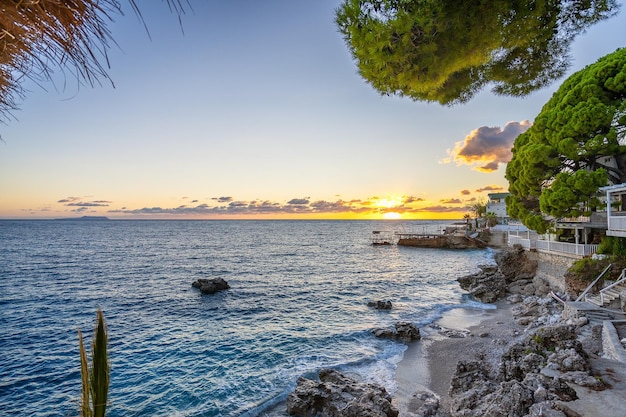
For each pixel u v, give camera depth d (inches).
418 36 252.1
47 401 556.7
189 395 552.4
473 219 3720.5
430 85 281.0
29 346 790.5
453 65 269.1
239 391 561.6
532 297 1035.3
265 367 658.2
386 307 1115.9
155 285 1523.1
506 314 961.5
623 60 771.4
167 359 706.2
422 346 743.7
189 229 7411.4
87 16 68.2
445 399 504.4
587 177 785.6
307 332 875.4
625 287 671.8
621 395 266.5
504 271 1284.4
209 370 649.0
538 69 343.0
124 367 665.0
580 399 261.0
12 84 79.7
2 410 530.0
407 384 567.5
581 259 871.1
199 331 894.4
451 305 1131.9
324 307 1157.7
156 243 3794.3
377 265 2281.0
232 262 2374.5
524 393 307.9
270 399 528.7
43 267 1990.7
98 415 70.6
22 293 1327.5
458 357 665.6
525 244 1222.3
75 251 2856.8
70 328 921.5
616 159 834.2
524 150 979.9
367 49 269.4
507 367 450.0
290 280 1702.8
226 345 784.9
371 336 826.2
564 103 855.7
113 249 3073.3
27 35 68.1
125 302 1211.2
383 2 256.8
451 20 245.8
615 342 418.6
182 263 2277.3
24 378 632.4
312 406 476.4
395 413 441.1
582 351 365.1
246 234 5851.4
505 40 273.1
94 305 1163.9
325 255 2874.0
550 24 282.4
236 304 1196.5
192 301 1236.5
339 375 553.6
